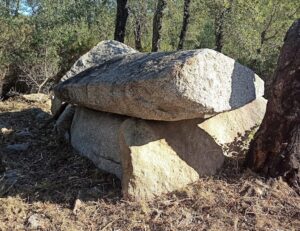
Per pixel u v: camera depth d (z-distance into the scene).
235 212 3.34
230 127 4.43
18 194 3.71
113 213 3.38
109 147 4.17
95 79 4.03
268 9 15.21
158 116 3.47
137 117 3.78
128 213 3.35
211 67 3.33
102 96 3.86
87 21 15.65
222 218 3.27
